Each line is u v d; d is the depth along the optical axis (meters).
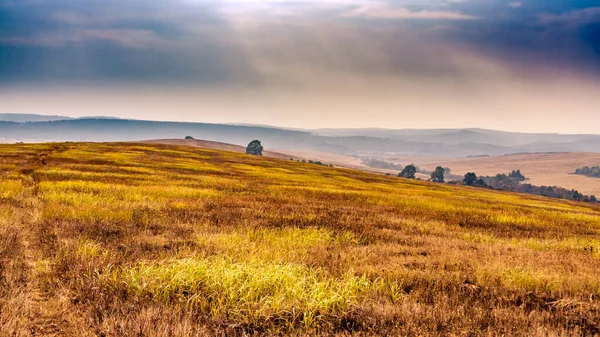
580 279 11.66
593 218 39.97
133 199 25.61
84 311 7.60
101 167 51.56
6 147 81.38
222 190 36.16
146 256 11.39
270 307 7.93
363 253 13.49
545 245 19.58
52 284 8.77
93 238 13.63
